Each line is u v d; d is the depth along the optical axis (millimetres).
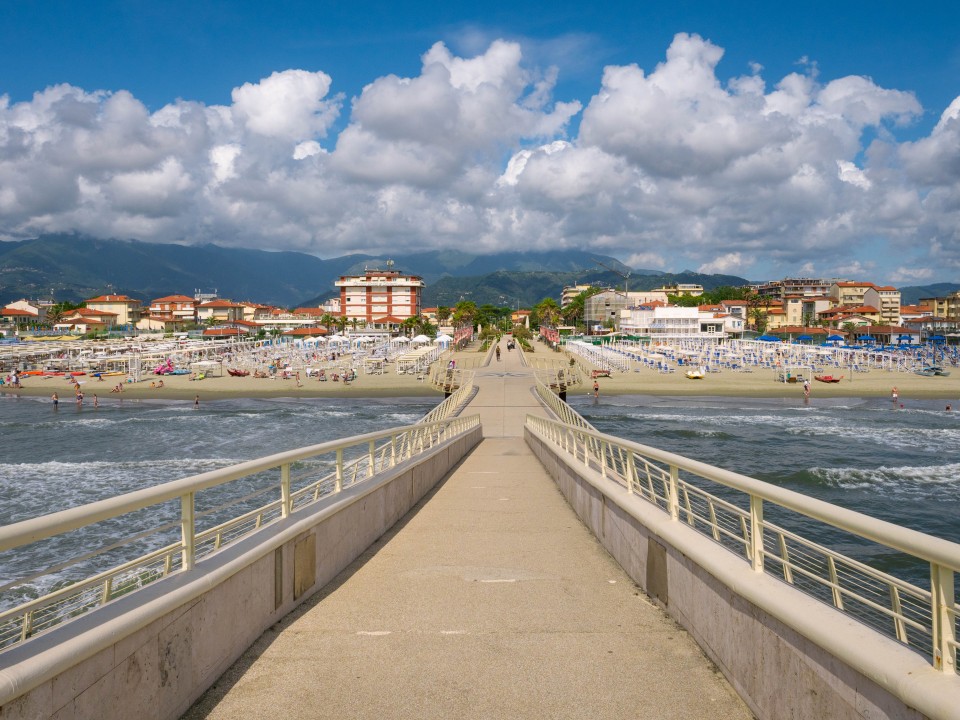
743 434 38750
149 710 3500
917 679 2541
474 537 9219
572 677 4348
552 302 184125
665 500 5992
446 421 18109
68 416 48594
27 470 27578
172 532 17250
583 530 9766
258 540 5062
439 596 6246
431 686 4207
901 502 22359
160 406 55625
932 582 2670
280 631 5203
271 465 5379
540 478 16484
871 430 40094
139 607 3416
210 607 4211
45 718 2768
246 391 64500
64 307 185875
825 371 79375
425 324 158625
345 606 5902
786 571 3967
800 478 25828
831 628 3078
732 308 173875
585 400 58938
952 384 66688
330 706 3939
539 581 6809
